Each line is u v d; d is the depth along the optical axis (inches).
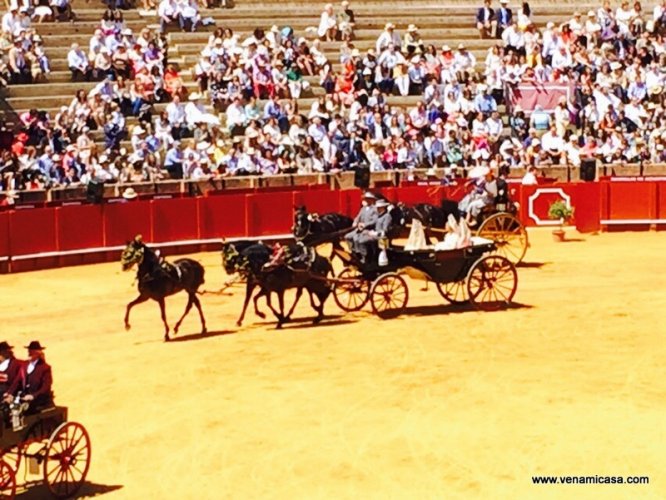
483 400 1039.6
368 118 2090.3
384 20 2409.0
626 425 968.9
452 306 1392.7
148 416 1029.8
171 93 2070.6
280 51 2166.6
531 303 1407.5
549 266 1657.2
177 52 2201.0
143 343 1270.9
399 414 1008.9
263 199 1888.5
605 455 904.9
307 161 2023.9
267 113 2064.5
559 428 965.2
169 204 1836.9
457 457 909.2
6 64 2031.3
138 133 1955.0
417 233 1376.7
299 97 2148.1
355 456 917.8
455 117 2144.4
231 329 1320.1
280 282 1304.1
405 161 2062.0
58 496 869.8
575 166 2100.1
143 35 2138.3
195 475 896.9
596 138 2186.3
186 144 2001.7
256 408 1037.8
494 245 1378.0
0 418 854.5
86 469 893.2
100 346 1266.0
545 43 2299.5
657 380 1088.8
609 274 1594.5
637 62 2306.8
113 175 1897.1
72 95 2050.9
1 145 1882.4
